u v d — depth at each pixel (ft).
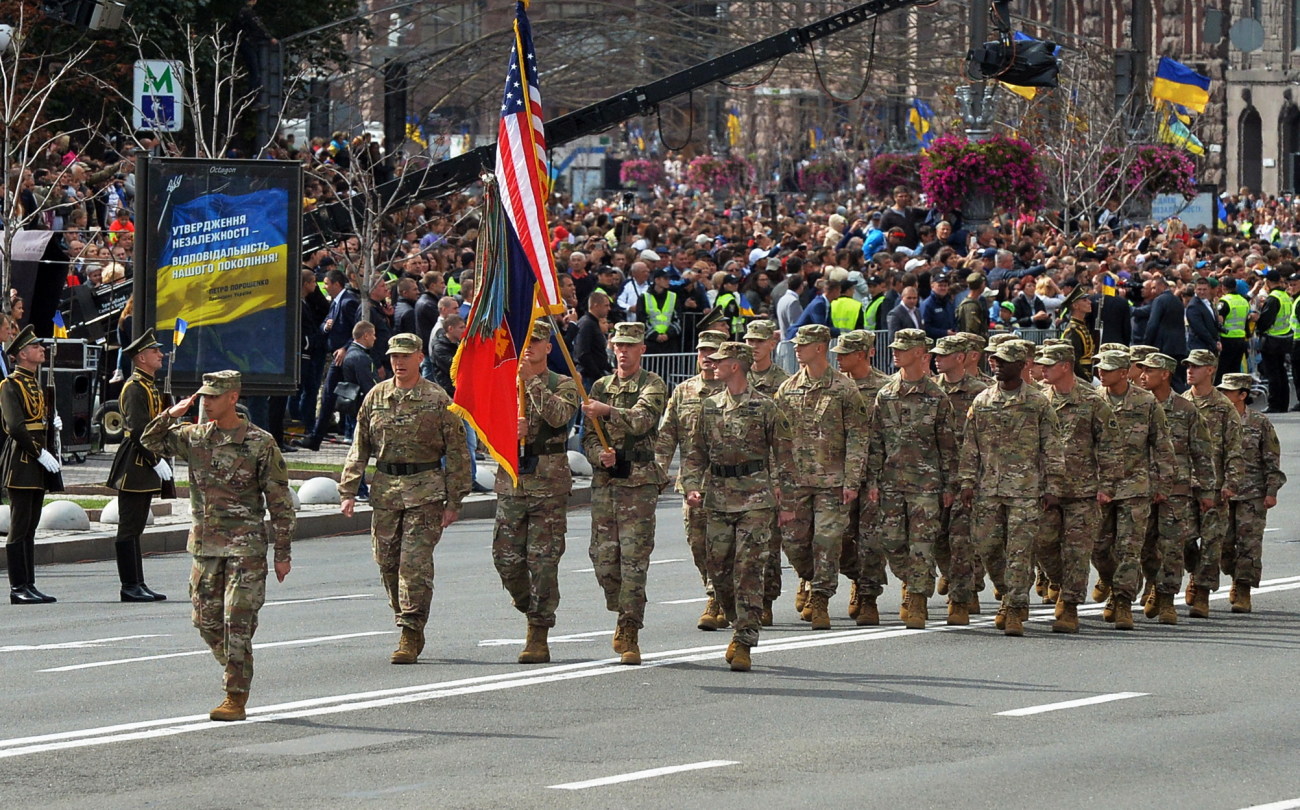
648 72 422.41
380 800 81.05
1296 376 289.53
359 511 189.06
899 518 128.57
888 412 128.47
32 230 231.50
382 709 101.09
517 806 79.82
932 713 99.45
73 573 159.94
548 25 406.62
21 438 141.49
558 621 131.23
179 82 279.69
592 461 114.21
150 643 123.75
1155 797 81.41
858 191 585.63
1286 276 289.33
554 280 114.93
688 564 160.76
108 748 91.97
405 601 113.91
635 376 116.16
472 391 113.80
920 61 420.77
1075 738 93.20
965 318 228.63
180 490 199.93
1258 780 84.58
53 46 323.37
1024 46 206.90
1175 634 126.52
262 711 100.58
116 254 259.39
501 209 115.24
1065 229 371.97
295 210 185.37
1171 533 130.93
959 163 337.72
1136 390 129.39
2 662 116.67
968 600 130.41
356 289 228.02
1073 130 382.22
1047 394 127.54
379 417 114.73
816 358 127.85
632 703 102.47
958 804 80.07
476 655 117.60
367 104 400.88
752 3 396.98
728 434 112.37
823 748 91.04
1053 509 128.36
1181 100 423.64
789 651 118.73
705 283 261.85
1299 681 108.88
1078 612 136.56
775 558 127.03
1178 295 269.64
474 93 422.82
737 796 81.35
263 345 185.98
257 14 353.92
